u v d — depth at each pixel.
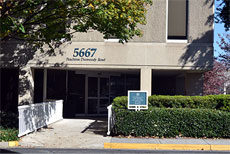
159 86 19.58
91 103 17.19
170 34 13.05
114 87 17.98
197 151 8.81
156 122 10.18
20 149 8.66
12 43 13.51
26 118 10.38
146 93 10.41
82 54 13.12
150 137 10.20
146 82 12.91
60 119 14.80
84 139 10.09
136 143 9.23
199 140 9.84
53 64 13.27
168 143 9.28
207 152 8.64
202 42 12.79
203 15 12.82
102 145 9.29
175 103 11.49
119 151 8.63
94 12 9.68
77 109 16.84
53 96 15.37
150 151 8.71
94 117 16.33
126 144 9.16
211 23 12.77
